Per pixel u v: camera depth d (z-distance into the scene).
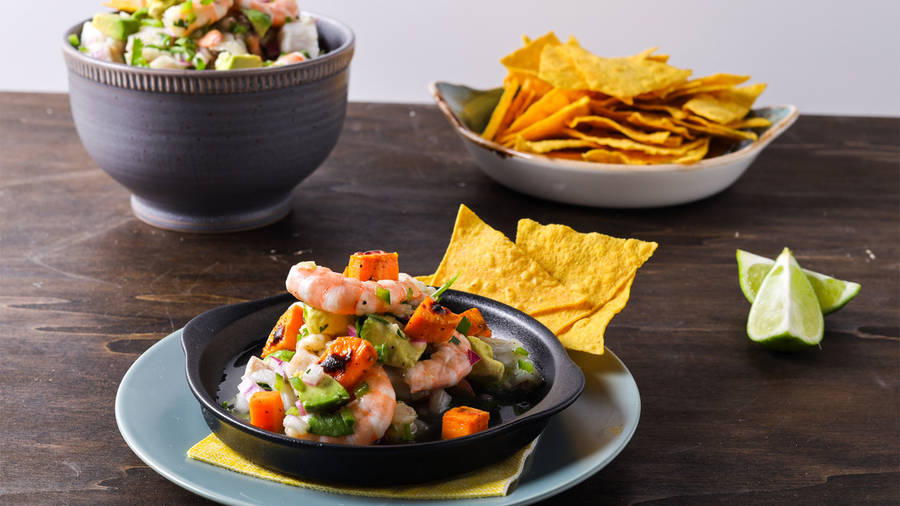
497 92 1.18
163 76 0.95
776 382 0.86
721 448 0.80
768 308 0.89
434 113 1.28
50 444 0.78
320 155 1.02
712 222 1.06
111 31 0.99
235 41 1.00
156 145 0.97
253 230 1.03
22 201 1.06
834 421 0.82
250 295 0.94
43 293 0.93
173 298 0.93
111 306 0.91
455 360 0.76
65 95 1.27
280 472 0.73
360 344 0.73
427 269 0.98
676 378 0.86
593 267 0.87
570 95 1.10
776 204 1.10
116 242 1.00
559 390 0.75
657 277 0.97
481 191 1.11
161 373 0.80
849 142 1.23
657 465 0.78
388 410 0.73
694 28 2.02
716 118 1.05
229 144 0.97
